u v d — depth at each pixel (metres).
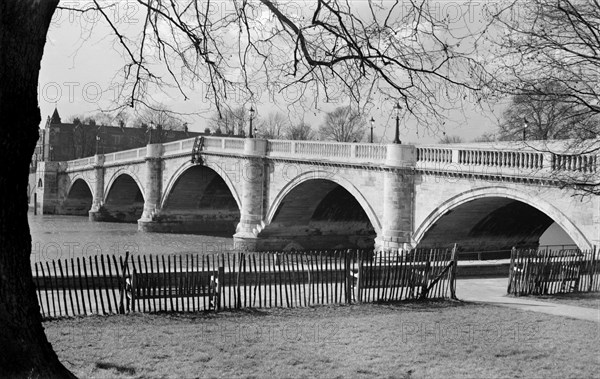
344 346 12.41
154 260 41.19
